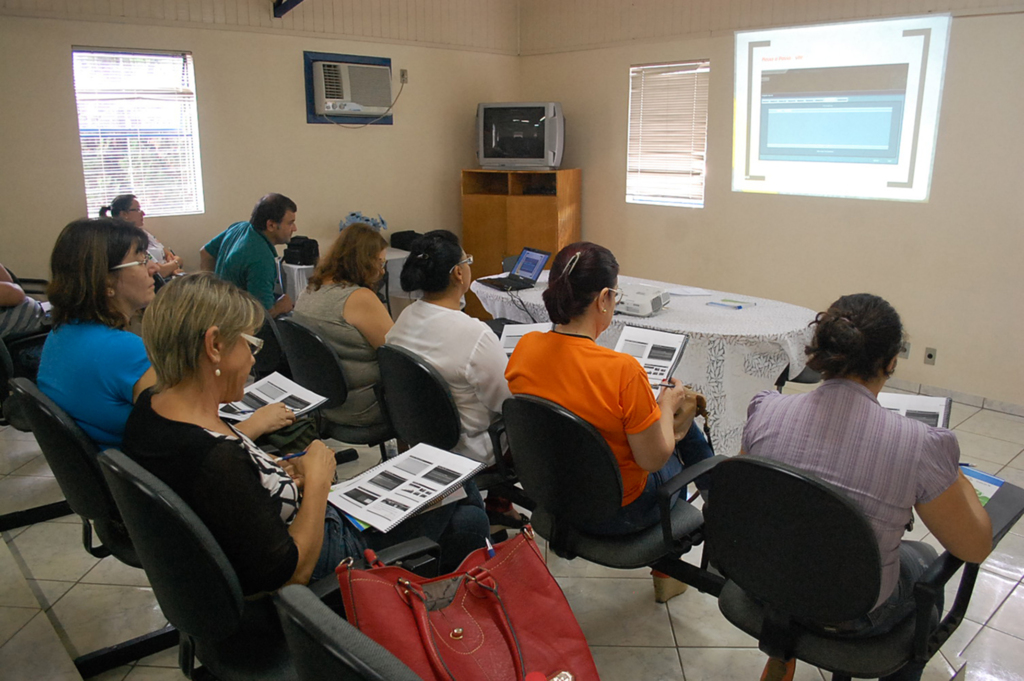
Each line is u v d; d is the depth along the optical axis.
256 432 1.86
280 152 5.05
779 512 1.37
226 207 4.89
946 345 4.18
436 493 1.61
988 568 2.50
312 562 1.38
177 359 1.26
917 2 3.94
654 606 2.26
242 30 4.72
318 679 0.93
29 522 2.73
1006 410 4.00
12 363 2.84
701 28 4.92
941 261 4.11
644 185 5.53
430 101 5.75
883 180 4.26
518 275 3.87
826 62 4.36
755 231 4.91
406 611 1.22
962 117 3.89
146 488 1.16
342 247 2.59
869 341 1.38
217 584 1.20
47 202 4.22
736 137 4.88
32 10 3.98
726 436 3.06
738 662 2.01
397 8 5.39
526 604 1.33
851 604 1.36
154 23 4.38
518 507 2.82
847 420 1.40
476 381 2.12
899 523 1.37
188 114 4.65
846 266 4.51
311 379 2.55
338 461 3.25
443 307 2.19
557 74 5.93
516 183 5.82
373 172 5.55
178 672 1.98
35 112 4.10
